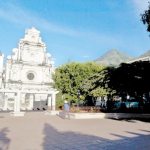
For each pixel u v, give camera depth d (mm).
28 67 62625
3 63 64062
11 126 19766
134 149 10633
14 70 61531
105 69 33562
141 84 29188
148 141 12609
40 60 64000
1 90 37656
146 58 50156
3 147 10906
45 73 63781
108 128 18625
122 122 23922
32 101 59250
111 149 10602
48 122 23703
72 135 14750
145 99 34094
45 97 60469
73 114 28953
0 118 28641
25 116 32781
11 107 56219
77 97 44062
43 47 64625
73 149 10578
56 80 47781
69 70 46062
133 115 30406
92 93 34312
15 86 60719
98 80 34156
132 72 29734
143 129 17984
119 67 31031
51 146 11219
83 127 19297
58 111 36844
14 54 62500
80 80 45125
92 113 29578
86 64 46406
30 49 63531
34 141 12531
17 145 11398
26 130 17172
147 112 32156
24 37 63469
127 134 15258
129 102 36406
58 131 16672
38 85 62656
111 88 31781
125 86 30062
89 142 12289
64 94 45938
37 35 64500
